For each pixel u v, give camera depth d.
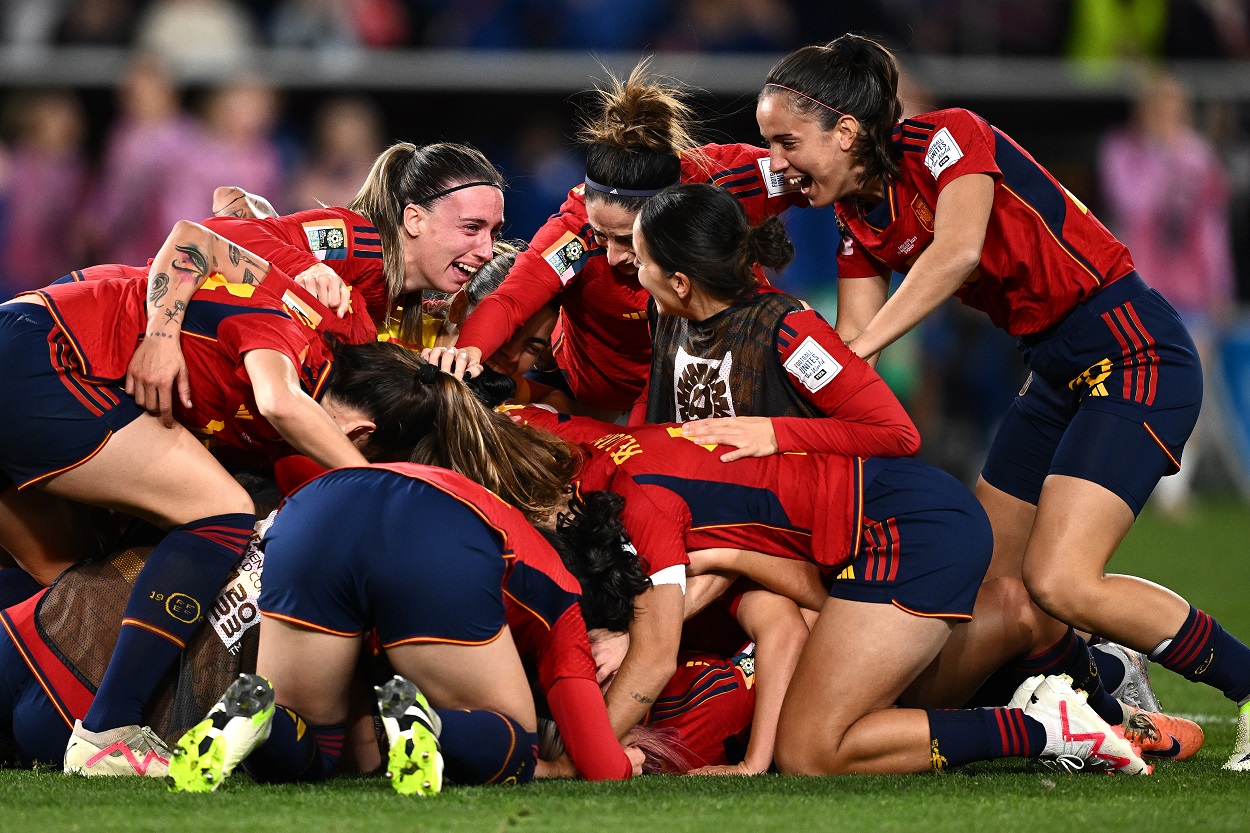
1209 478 42.12
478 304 15.22
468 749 10.50
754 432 12.41
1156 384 13.26
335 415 11.99
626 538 11.90
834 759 11.69
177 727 11.66
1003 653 12.88
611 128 14.53
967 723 11.71
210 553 11.65
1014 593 13.02
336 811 9.74
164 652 11.44
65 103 39.44
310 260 13.56
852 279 15.16
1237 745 12.52
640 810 9.91
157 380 11.66
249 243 13.50
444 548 10.52
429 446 11.91
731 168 15.56
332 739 11.09
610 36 40.59
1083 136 41.44
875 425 12.53
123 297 12.20
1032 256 13.61
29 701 11.64
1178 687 17.81
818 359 12.57
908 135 13.66
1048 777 11.57
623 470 12.34
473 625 10.58
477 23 40.81
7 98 39.25
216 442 12.58
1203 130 42.25
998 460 14.70
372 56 39.84
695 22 40.56
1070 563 12.52
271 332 11.77
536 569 11.12
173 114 38.75
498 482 11.90
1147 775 11.77
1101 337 13.57
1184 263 38.69
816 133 13.49
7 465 11.86
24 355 11.65
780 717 11.98
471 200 14.72
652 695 11.76
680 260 12.61
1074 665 13.17
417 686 10.79
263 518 12.37
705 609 13.02
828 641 11.84
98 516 13.02
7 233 39.03
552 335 16.91
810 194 14.09
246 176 38.53
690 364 13.23
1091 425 13.12
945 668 12.76
